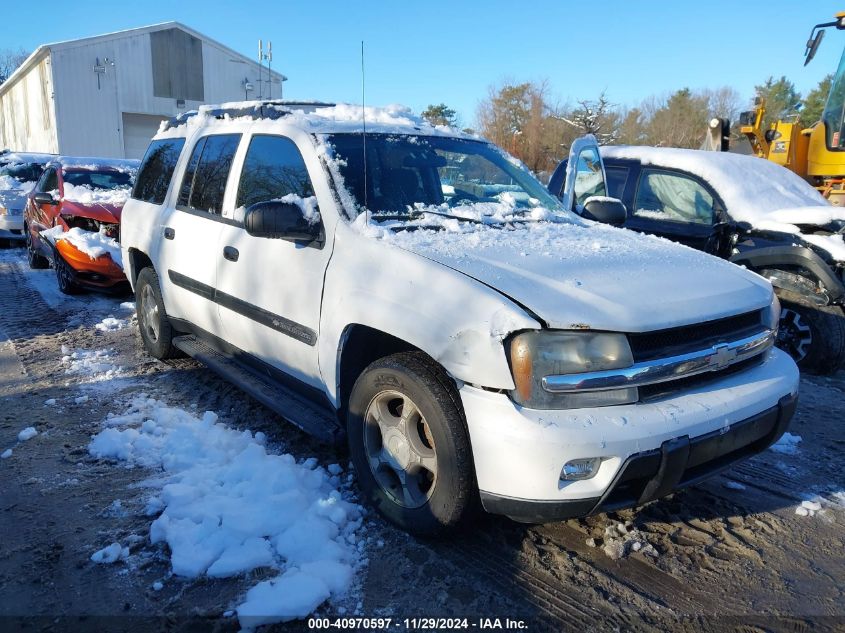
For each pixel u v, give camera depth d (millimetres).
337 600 2693
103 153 28703
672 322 2723
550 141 36031
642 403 2697
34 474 3676
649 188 6953
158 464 3793
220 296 4277
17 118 37438
